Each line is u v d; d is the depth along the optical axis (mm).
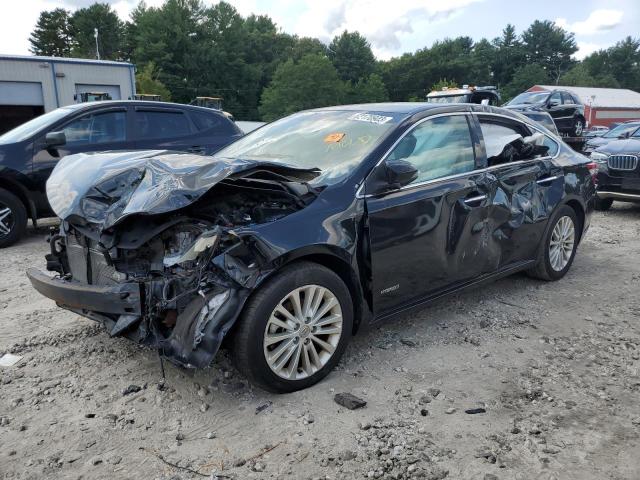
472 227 4387
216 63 84562
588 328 4508
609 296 5273
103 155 4016
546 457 2852
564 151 5656
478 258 4523
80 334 4277
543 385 3572
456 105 4617
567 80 124500
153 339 3172
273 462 2805
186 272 3084
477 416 3211
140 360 3852
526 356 3988
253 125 26594
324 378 3600
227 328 3039
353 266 3605
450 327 4488
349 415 3209
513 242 4887
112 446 2930
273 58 104938
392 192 3844
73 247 3838
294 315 3387
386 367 3791
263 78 99688
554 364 3867
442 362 3875
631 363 3891
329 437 3004
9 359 3871
